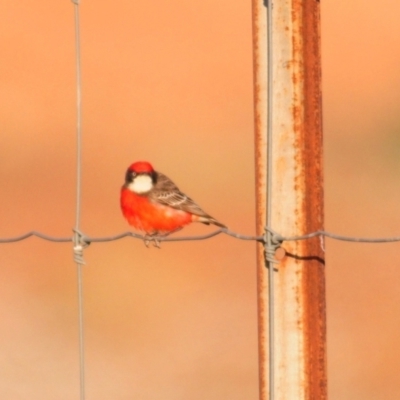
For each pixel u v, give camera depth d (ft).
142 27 108.58
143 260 57.57
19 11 109.60
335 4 114.52
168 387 44.06
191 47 103.86
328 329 49.16
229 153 76.79
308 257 22.20
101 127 82.69
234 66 100.32
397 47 103.81
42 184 69.67
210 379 44.65
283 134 22.26
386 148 75.92
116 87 92.22
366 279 54.44
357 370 45.80
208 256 58.34
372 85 93.86
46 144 78.38
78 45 25.62
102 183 69.87
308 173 22.25
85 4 113.80
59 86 92.12
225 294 53.21
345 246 59.36
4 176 71.41
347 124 81.87
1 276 54.95
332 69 98.84
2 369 45.39
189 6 114.83
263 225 22.52
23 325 49.55
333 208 65.10
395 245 59.06
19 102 87.15
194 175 73.15
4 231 60.64
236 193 69.46
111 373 45.32
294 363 22.24
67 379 44.91
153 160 75.56
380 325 49.47
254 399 42.98
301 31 22.20
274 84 22.31
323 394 22.25
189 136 80.38
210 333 48.91
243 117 86.22
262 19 22.54
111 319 50.49
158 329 49.47
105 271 55.93
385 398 43.52
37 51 99.25
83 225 61.16
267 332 22.40
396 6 113.70
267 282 22.36
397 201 66.23
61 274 55.52
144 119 85.10
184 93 92.22
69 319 50.47
